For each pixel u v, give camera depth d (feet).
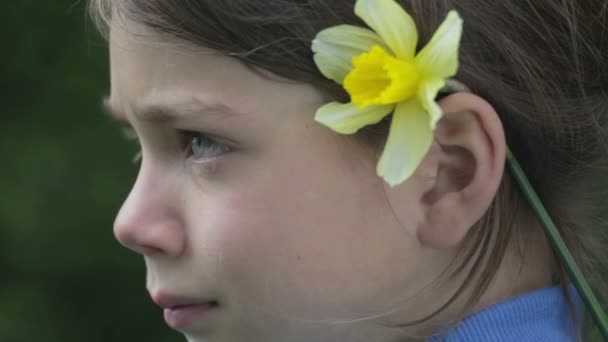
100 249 5.63
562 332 3.05
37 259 5.59
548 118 3.01
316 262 2.92
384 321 2.95
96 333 5.69
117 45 2.96
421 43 2.88
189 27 2.88
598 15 3.05
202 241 2.94
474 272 2.98
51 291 5.62
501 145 2.91
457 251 2.97
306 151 2.90
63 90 5.79
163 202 2.97
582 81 3.05
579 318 3.12
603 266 3.20
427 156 2.93
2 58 5.81
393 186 2.83
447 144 2.93
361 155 2.90
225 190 2.93
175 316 2.99
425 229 2.94
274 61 2.87
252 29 2.86
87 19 4.08
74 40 5.87
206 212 2.94
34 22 5.89
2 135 5.67
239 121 2.89
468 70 2.94
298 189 2.90
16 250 5.55
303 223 2.91
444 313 2.97
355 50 2.85
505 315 2.98
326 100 2.89
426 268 2.95
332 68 2.86
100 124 5.73
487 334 2.96
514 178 2.97
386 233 2.93
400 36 2.82
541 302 3.01
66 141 5.69
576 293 3.12
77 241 5.61
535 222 3.04
